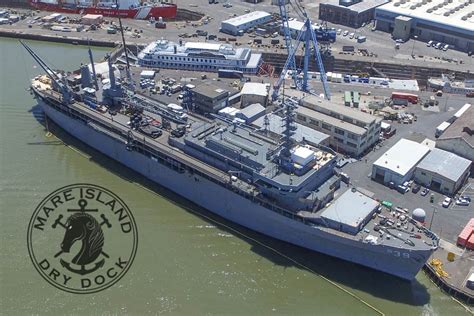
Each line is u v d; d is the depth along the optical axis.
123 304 98.00
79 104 151.62
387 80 179.75
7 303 96.88
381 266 106.38
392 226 108.25
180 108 144.88
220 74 177.88
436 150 137.00
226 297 101.25
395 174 126.88
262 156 118.75
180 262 109.00
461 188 128.75
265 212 114.19
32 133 152.88
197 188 125.00
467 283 101.69
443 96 171.62
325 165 117.19
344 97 165.50
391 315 98.56
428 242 103.44
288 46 181.50
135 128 140.00
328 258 111.62
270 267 109.38
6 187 127.56
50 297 98.50
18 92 172.88
